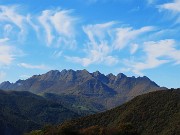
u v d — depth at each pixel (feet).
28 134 418.10
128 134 363.56
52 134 370.94
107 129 367.86
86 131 372.58
